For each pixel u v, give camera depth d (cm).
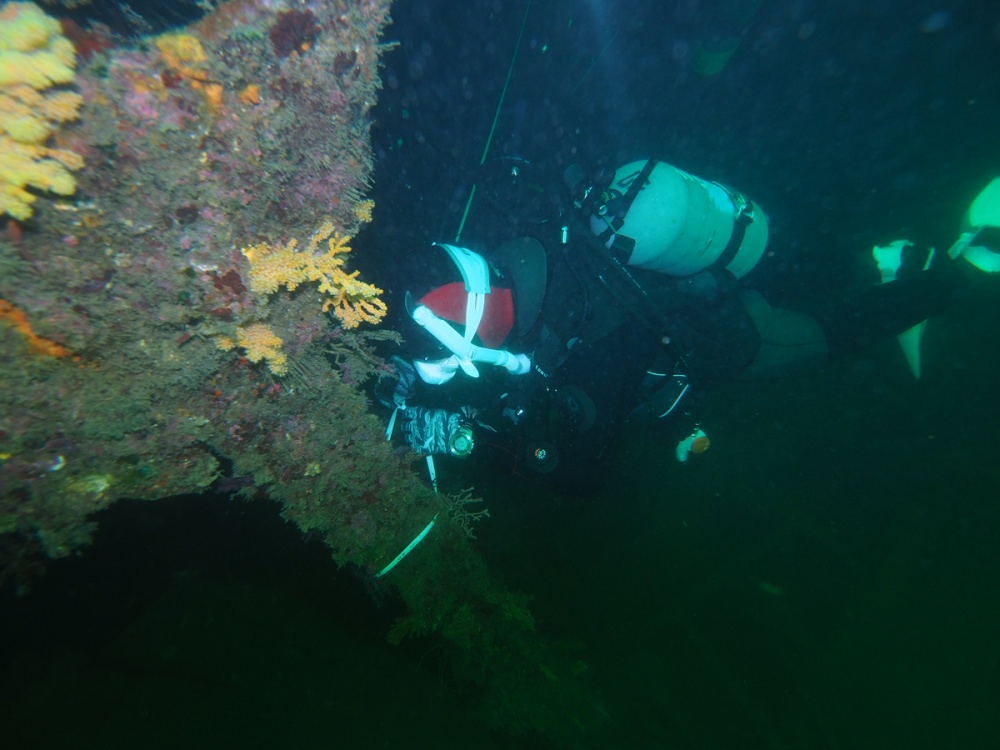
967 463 429
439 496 225
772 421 487
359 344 191
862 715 326
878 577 393
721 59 508
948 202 403
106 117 108
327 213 156
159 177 118
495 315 218
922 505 420
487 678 219
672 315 287
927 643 353
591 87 565
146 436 145
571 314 249
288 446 177
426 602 204
